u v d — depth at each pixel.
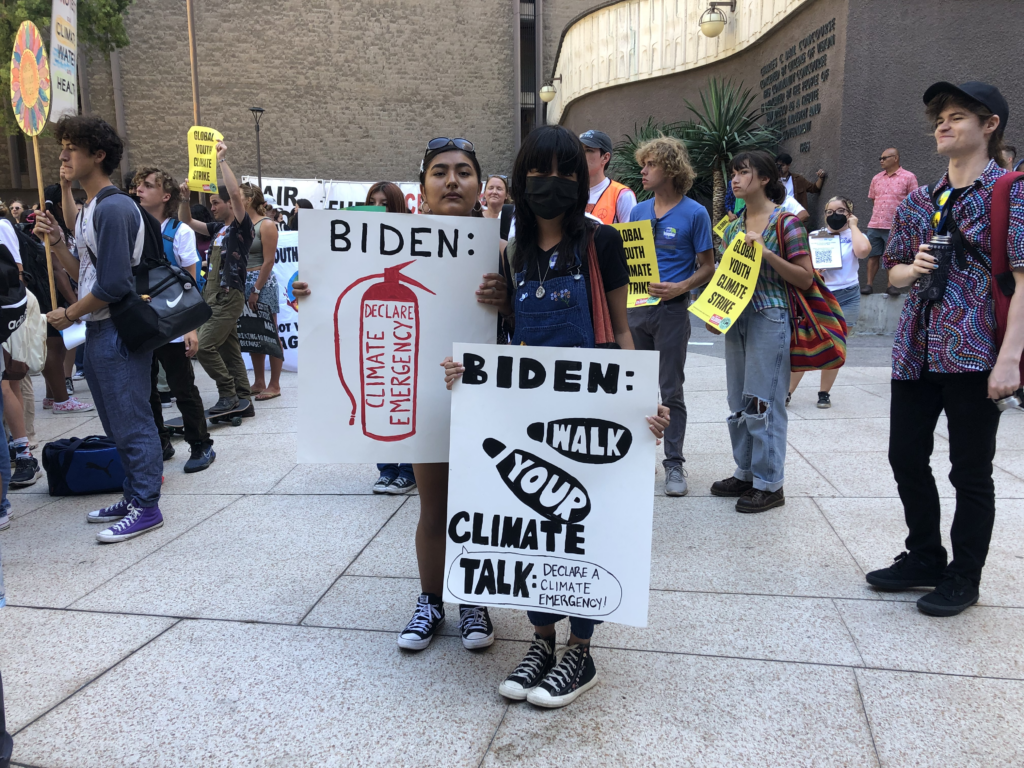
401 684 2.35
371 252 2.43
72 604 2.93
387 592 3.00
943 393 2.67
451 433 2.24
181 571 3.23
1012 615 2.65
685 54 15.74
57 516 3.98
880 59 10.24
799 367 3.68
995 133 2.54
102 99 24.31
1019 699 2.16
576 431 2.18
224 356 6.08
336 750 2.03
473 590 2.25
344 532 3.66
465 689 2.31
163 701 2.27
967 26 10.00
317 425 2.48
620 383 2.14
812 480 4.21
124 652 2.56
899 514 3.66
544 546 2.21
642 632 2.63
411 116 26.38
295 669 2.44
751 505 3.75
